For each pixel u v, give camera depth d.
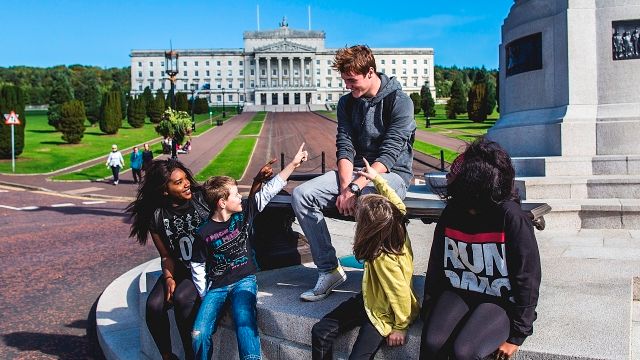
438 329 2.52
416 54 139.38
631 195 6.63
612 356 2.32
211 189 3.28
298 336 3.08
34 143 41.09
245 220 3.37
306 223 3.37
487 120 62.78
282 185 3.47
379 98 3.52
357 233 2.76
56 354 4.62
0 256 8.78
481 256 2.58
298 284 3.74
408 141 3.63
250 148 38.78
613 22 7.45
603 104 7.52
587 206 6.19
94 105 61.78
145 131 55.16
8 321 5.52
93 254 8.91
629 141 7.23
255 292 3.28
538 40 8.15
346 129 3.69
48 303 6.16
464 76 175.38
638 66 7.39
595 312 2.92
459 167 2.76
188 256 3.61
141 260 8.43
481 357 2.36
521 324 2.44
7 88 31.88
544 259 4.39
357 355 2.70
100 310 5.32
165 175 3.54
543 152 7.92
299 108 120.12
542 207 3.34
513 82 8.62
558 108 7.86
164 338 3.63
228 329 3.39
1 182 23.97
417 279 3.69
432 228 6.56
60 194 20.42
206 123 72.38
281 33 139.62
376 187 3.12
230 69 139.12
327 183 3.40
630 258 4.41
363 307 2.89
